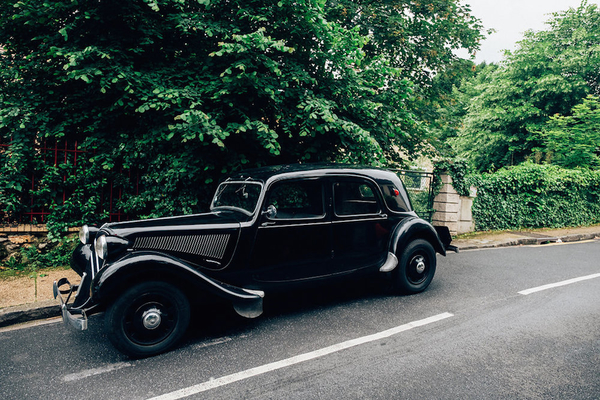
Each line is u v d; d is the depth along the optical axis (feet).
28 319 14.01
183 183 22.00
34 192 19.93
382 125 24.12
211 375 9.79
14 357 10.89
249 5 19.98
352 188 14.89
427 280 16.92
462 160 33.81
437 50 35.81
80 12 19.03
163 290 10.91
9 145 19.44
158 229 11.75
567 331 12.64
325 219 14.08
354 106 21.83
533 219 39.99
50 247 20.52
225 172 20.44
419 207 33.32
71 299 15.21
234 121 20.21
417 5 34.19
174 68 20.67
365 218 15.06
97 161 21.17
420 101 37.40
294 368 10.12
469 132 73.77
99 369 10.15
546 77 63.26
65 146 20.99
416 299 16.01
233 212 14.06
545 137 61.16
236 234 12.58
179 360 10.64
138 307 10.72
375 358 10.67
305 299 16.07
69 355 11.02
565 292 17.16
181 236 11.98
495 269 21.85
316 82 20.92
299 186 13.67
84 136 21.76
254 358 10.73
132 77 18.49
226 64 20.62
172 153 21.63
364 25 31.53
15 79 20.59
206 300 12.14
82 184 21.03
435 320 13.58
